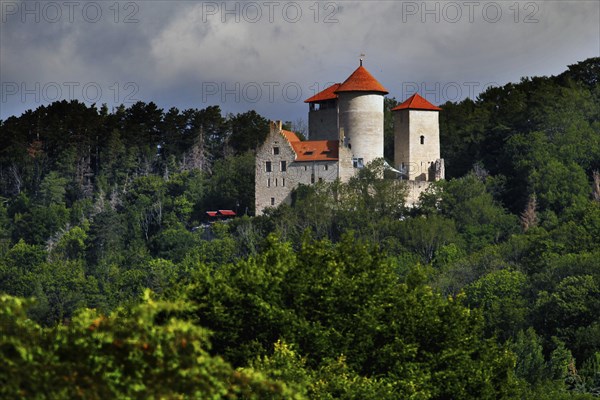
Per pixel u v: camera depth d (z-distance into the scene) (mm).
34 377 84062
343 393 138625
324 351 147625
